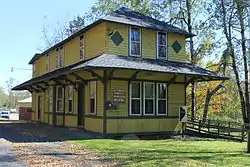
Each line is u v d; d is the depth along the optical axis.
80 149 11.09
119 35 16.64
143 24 17.25
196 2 26.62
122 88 16.08
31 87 27.11
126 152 10.44
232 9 24.30
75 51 20.11
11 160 8.91
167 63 17.44
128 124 16.16
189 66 18.11
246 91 24.58
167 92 17.80
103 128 15.44
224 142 15.03
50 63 25.38
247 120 24.95
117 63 14.81
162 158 9.20
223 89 31.50
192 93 26.38
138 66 15.08
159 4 27.73
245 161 8.88
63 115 20.77
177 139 15.99
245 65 24.36
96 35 17.23
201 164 8.34
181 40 18.98
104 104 15.42
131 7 29.11
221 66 26.61
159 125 17.31
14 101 91.69
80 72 16.81
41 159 9.09
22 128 19.67
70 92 19.89
